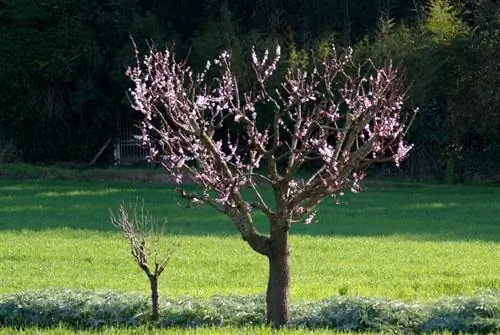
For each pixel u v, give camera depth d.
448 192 53.94
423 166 59.81
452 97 59.62
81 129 65.62
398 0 67.12
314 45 61.22
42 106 64.94
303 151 15.92
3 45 64.38
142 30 64.19
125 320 17.31
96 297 18.33
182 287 23.38
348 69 45.28
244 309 17.58
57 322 17.47
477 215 43.31
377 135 15.99
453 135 59.41
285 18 66.56
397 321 16.67
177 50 63.91
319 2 66.19
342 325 16.64
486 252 30.86
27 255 29.67
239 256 29.45
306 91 17.00
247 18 67.12
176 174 16.73
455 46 59.12
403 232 36.97
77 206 45.38
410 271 26.58
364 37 61.69
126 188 54.53
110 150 66.44
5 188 53.81
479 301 17.12
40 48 64.06
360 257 29.67
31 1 63.81
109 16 65.06
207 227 38.06
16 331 16.17
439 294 21.73
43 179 59.72
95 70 64.81
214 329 15.95
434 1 60.72
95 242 32.78
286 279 16.36
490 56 58.78
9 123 65.06
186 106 15.80
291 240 33.59
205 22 66.00
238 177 15.73
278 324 16.39
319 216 42.69
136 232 20.22
